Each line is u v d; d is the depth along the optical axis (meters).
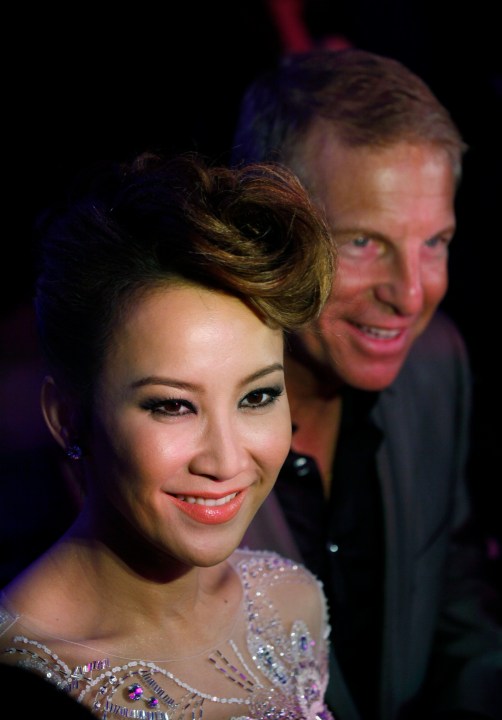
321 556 2.13
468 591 2.38
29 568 1.31
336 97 1.81
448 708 2.12
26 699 1.15
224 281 1.13
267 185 1.18
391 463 2.17
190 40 3.40
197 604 1.41
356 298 1.83
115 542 1.27
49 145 2.99
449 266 3.66
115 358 1.16
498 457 3.19
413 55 3.97
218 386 1.16
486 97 3.78
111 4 3.28
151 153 1.36
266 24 3.57
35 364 2.16
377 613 2.18
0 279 2.37
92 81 3.23
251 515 1.26
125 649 1.28
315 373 1.99
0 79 3.15
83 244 1.20
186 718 1.30
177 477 1.17
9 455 2.03
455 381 2.38
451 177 1.84
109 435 1.18
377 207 1.76
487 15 3.80
